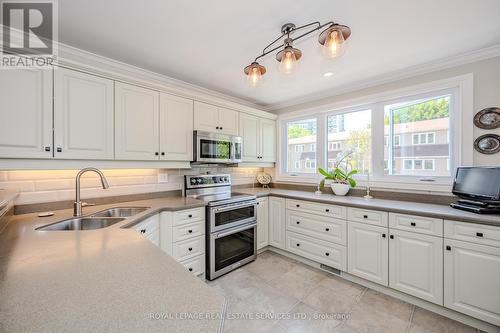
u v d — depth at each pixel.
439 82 2.16
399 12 1.46
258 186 3.79
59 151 1.60
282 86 2.81
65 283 0.70
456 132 2.10
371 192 2.62
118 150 1.91
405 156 2.44
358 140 2.81
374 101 2.62
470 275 1.62
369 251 2.13
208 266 2.30
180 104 2.36
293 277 2.37
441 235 1.74
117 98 1.90
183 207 2.10
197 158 2.42
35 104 1.51
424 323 1.68
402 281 1.93
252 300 1.96
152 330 0.49
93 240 1.12
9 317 0.53
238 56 2.05
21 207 1.69
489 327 1.58
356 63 2.19
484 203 1.73
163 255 0.94
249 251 2.73
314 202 2.57
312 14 1.48
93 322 0.52
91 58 2.00
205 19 1.53
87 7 1.39
